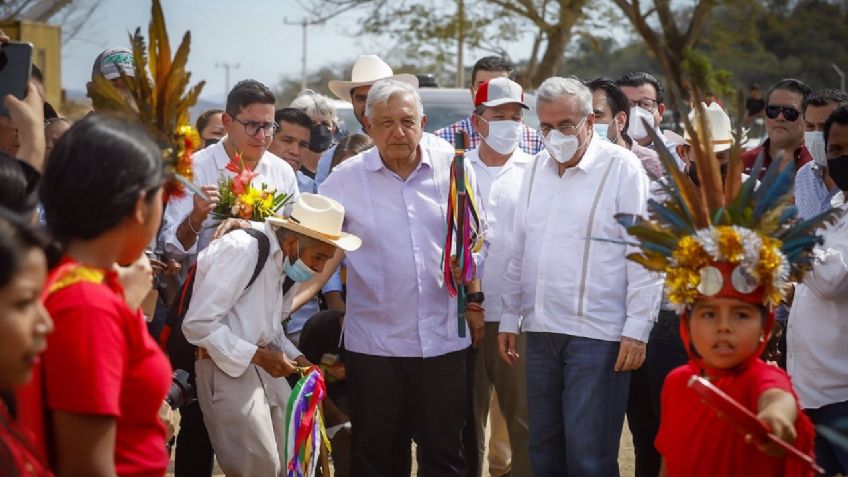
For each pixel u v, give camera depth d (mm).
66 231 2811
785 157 7016
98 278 2781
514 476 6016
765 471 3285
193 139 3561
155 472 2922
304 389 4848
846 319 4652
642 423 5906
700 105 3617
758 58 48906
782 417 3025
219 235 5074
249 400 4879
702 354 3373
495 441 6668
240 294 4812
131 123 2947
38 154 4094
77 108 15266
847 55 52312
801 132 6949
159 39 3520
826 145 4840
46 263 2768
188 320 4727
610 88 6777
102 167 2793
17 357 2402
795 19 52062
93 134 2836
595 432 5164
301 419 4816
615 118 6652
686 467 3408
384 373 5379
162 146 3412
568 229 5234
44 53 13852
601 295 5180
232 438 4871
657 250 3467
